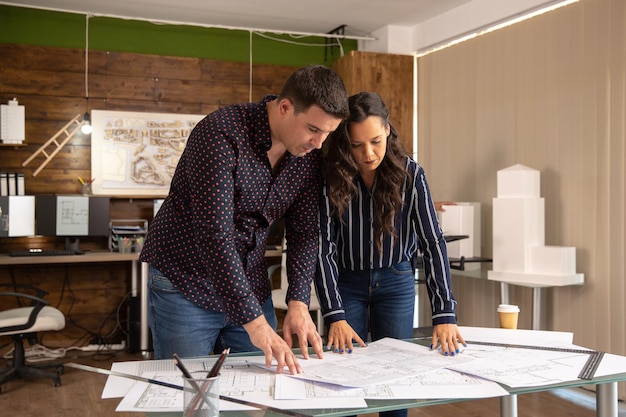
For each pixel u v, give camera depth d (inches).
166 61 223.0
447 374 62.9
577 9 169.5
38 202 200.8
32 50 208.5
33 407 152.7
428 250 82.1
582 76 168.6
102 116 215.2
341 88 63.6
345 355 70.6
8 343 207.5
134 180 218.1
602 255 163.9
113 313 218.4
